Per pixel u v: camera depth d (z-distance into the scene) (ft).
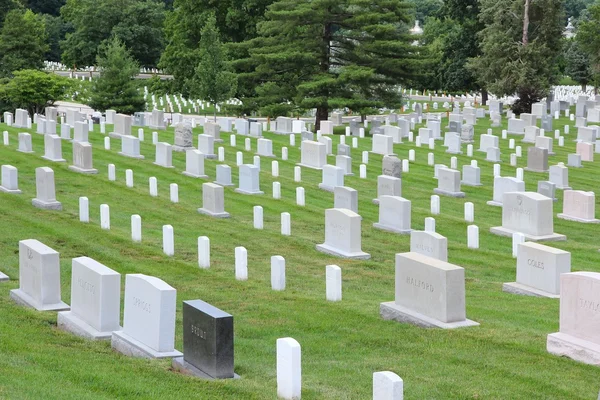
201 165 140.05
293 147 180.24
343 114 279.69
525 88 265.13
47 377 49.01
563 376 51.78
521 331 61.46
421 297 64.69
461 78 319.47
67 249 90.63
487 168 169.89
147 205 118.32
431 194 141.69
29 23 315.78
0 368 49.93
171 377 50.19
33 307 67.10
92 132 181.78
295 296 74.38
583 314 56.34
